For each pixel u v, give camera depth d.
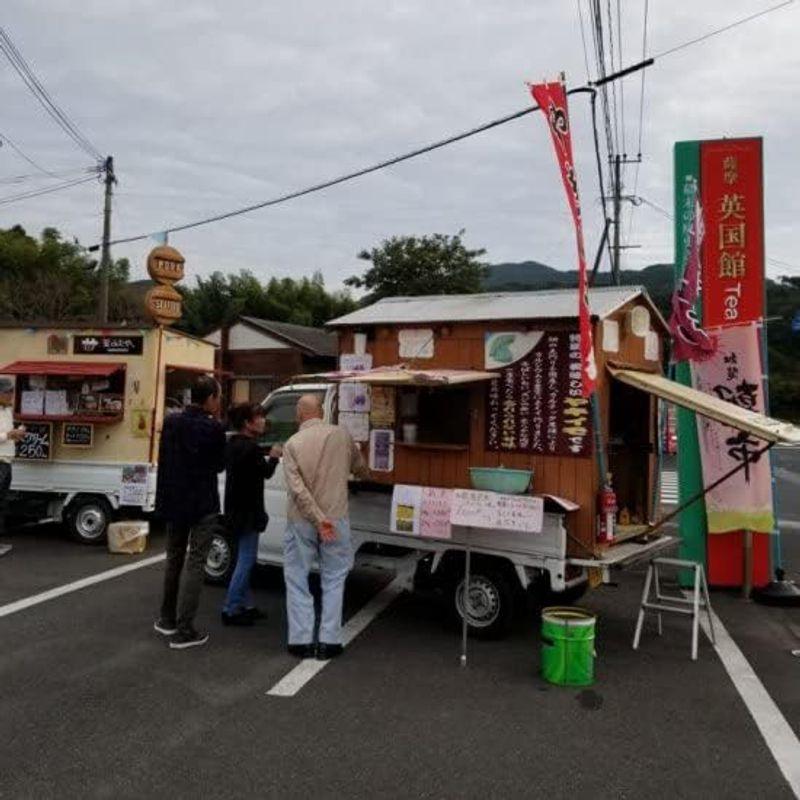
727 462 7.57
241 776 3.71
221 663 5.27
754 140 7.61
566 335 5.71
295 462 5.45
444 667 5.29
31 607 6.54
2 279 29.27
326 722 4.34
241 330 21.47
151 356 9.20
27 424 9.28
